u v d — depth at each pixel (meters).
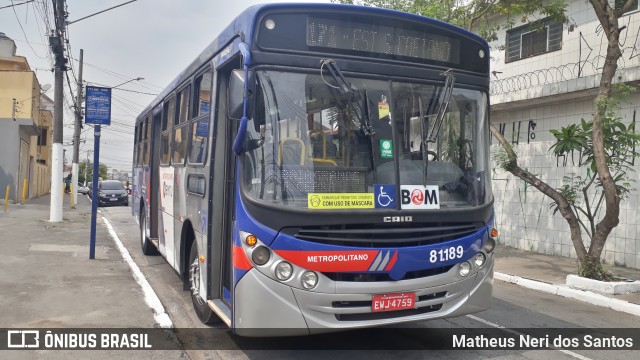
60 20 16.19
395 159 4.65
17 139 25.50
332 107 4.59
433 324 6.41
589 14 11.94
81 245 11.77
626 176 10.41
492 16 13.75
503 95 12.70
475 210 4.94
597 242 8.77
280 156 4.38
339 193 4.42
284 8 4.58
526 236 12.88
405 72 4.91
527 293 8.71
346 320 4.39
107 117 9.92
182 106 7.23
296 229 4.27
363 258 4.35
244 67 4.36
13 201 24.97
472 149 5.18
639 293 8.28
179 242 6.94
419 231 4.61
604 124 8.59
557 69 12.59
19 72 26.80
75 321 6.05
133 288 7.68
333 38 4.71
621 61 11.12
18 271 8.58
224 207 5.43
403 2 12.02
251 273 4.27
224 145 5.50
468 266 4.89
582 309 7.65
